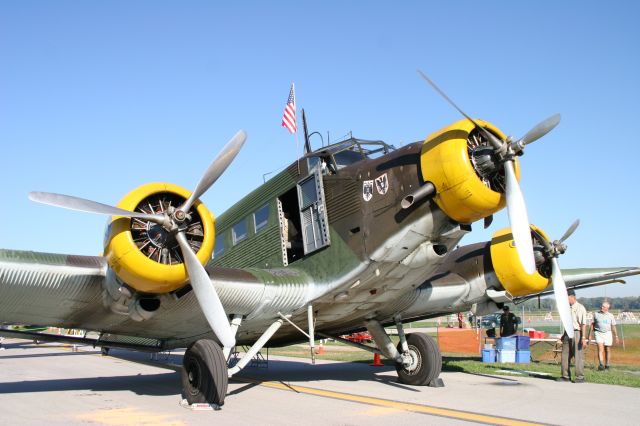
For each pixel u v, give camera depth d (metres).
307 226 9.07
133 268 6.64
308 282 8.70
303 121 11.07
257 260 10.25
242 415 6.67
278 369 13.41
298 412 6.86
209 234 7.10
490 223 8.08
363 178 8.29
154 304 7.47
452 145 7.15
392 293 8.74
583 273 11.73
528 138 7.06
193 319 8.43
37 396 8.38
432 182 7.29
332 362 16.02
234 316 8.45
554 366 13.38
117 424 6.15
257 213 10.48
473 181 7.02
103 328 8.92
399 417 6.50
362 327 10.73
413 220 7.54
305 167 9.28
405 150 7.84
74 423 6.21
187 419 6.43
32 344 27.55
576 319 10.29
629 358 16.16
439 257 7.85
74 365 14.77
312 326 8.66
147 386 9.66
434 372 9.33
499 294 10.09
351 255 8.21
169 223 6.73
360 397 8.13
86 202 6.51
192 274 6.84
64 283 7.09
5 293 7.09
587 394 8.53
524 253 7.09
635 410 7.12
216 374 7.20
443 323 54.16
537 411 6.96
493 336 11.45
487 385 9.64
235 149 7.00
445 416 6.57
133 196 6.87
